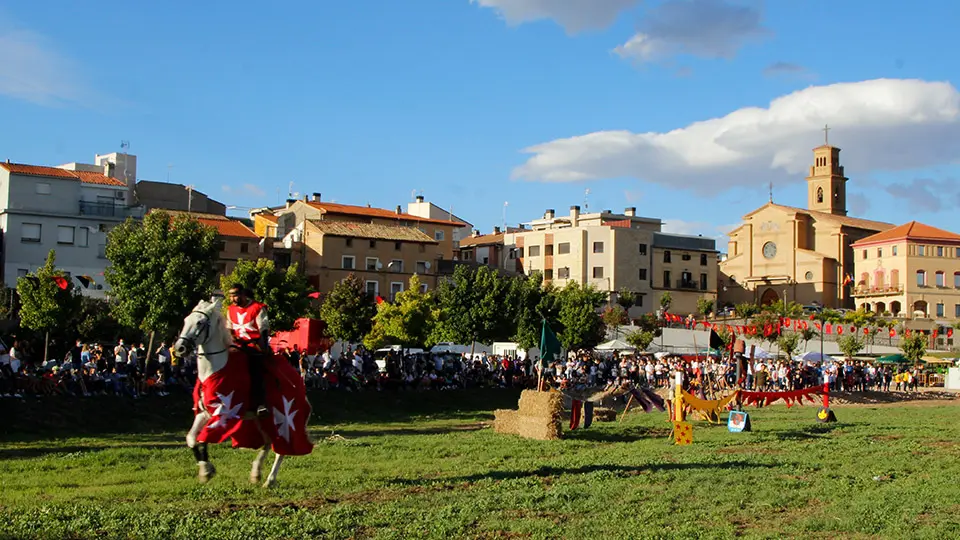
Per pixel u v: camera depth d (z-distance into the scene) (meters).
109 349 47.97
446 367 49.47
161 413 34.53
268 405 15.25
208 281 46.22
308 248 96.19
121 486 16.52
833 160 153.62
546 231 120.81
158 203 101.44
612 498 15.60
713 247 126.88
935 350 109.75
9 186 77.12
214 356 14.73
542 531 12.98
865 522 13.98
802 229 135.88
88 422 31.86
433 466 19.66
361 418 38.44
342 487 16.42
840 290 132.50
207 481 16.08
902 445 25.12
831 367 65.06
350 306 73.50
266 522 13.09
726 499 15.82
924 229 126.94
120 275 45.81
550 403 26.59
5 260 76.19
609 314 100.25
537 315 68.69
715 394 50.00
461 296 69.25
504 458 21.59
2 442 27.05
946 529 13.59
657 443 25.97
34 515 13.16
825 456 22.47
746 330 79.69
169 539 12.27
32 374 33.66
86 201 81.38
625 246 119.12
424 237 101.94
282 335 47.38
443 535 12.70
